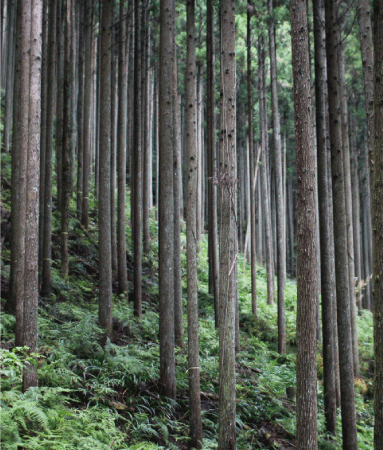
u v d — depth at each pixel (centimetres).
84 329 717
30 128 487
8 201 1142
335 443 709
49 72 992
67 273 1059
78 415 514
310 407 434
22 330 530
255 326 1404
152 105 2464
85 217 1398
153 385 679
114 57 1420
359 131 2430
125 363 676
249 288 1844
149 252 1547
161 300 692
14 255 755
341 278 658
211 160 1253
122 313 936
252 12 1394
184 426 625
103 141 799
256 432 698
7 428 398
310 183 458
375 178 359
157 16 1558
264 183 1820
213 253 1205
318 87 750
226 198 546
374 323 352
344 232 667
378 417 340
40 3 511
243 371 945
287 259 3612
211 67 1270
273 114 1534
